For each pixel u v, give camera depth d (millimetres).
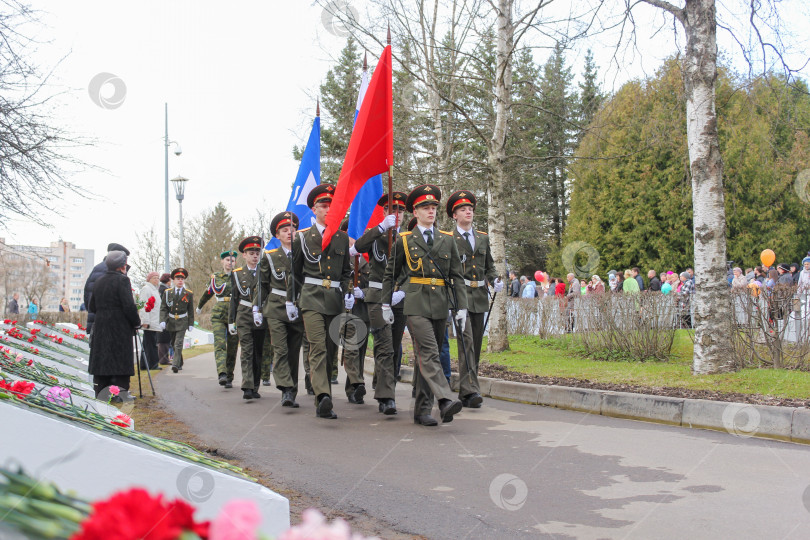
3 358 6355
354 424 7727
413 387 9375
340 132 23062
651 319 11711
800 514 4418
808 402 7242
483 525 4320
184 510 1464
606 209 31234
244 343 9938
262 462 5934
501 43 13289
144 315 14156
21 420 2645
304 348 10547
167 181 22422
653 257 30750
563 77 15406
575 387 9094
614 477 5371
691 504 4660
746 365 9883
